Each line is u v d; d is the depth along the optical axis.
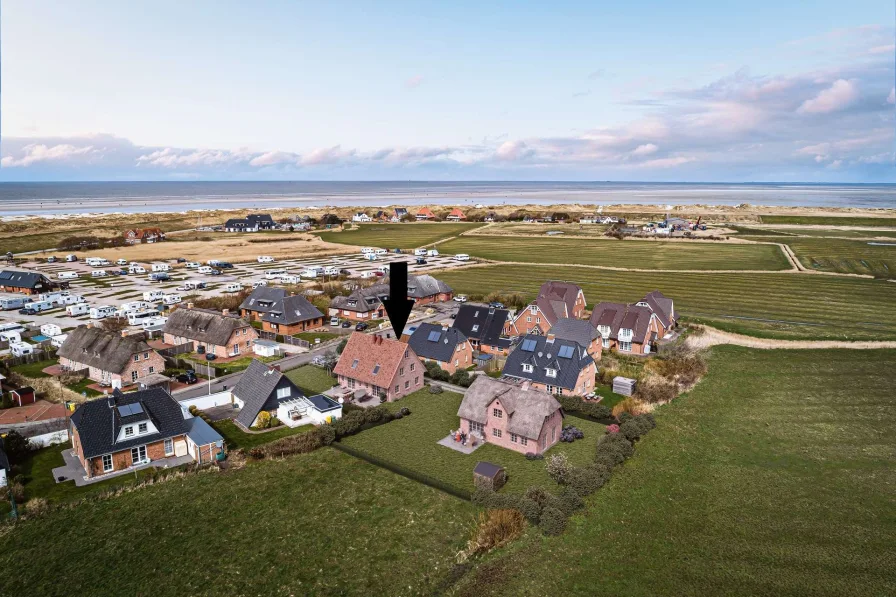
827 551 39.25
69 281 133.38
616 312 88.88
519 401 54.59
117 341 71.19
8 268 147.62
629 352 85.06
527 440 52.69
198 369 74.69
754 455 53.34
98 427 48.28
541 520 41.12
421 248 187.12
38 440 52.09
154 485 46.28
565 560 37.78
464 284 134.00
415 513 42.88
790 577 36.50
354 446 53.88
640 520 42.59
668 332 94.62
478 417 55.66
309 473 48.75
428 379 73.00
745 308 110.25
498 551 38.50
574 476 46.59
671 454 53.25
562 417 56.88
